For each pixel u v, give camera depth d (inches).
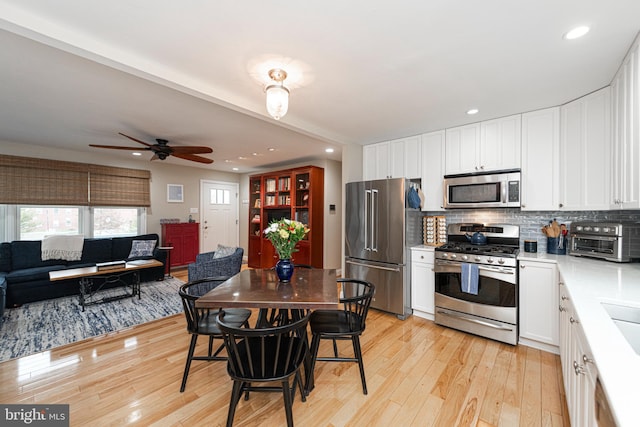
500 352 96.1
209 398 72.9
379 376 82.9
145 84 90.0
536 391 74.9
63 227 186.5
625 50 66.9
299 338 62.3
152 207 224.8
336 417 66.1
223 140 161.5
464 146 122.7
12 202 162.6
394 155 146.5
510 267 99.4
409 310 132.0
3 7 52.9
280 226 86.1
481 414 66.7
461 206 120.5
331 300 66.4
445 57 71.0
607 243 87.6
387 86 87.3
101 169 196.4
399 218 127.4
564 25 58.1
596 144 88.2
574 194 95.1
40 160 171.5
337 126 126.8
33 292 144.6
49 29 58.2
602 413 31.1
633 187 66.1
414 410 68.4
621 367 30.3
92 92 96.0
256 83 85.5
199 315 86.3
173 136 152.4
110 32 61.7
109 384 78.1
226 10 54.6
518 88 88.0
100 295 160.7
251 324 122.3
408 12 54.7
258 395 74.8
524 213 117.2
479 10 54.0
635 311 50.1
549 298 93.3
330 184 218.1
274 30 60.7
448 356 94.0
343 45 66.1
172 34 62.4
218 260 139.3
